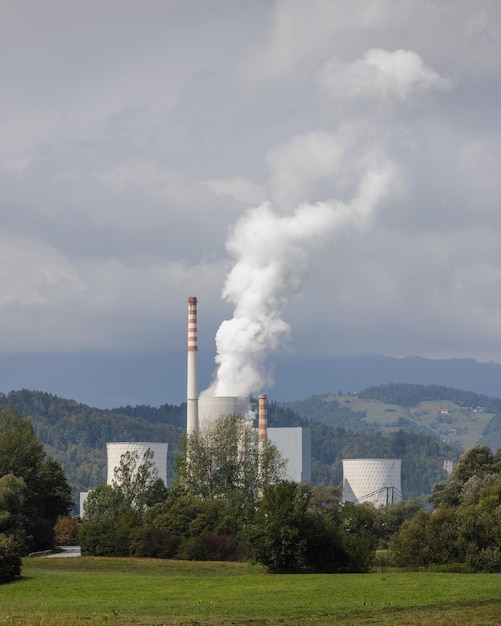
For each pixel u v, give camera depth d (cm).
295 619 13838
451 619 13750
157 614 14500
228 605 15712
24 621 13212
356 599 16450
